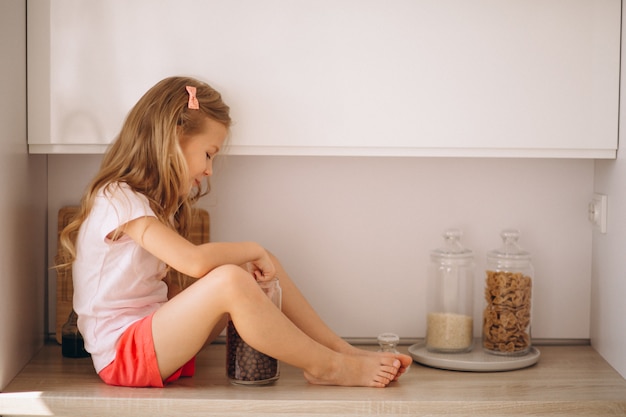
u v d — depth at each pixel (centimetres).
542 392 156
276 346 152
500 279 178
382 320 195
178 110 159
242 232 193
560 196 193
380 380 158
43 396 149
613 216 177
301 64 166
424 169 193
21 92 163
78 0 163
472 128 167
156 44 165
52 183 190
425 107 167
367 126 167
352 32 165
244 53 165
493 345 179
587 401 150
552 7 166
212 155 166
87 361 176
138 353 154
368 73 166
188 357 155
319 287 195
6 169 156
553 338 196
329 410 148
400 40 166
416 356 178
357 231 194
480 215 194
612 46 167
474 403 149
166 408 147
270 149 168
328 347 171
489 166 193
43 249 188
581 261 195
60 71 164
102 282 159
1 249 154
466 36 166
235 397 149
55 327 193
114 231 156
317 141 167
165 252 154
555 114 168
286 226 193
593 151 171
